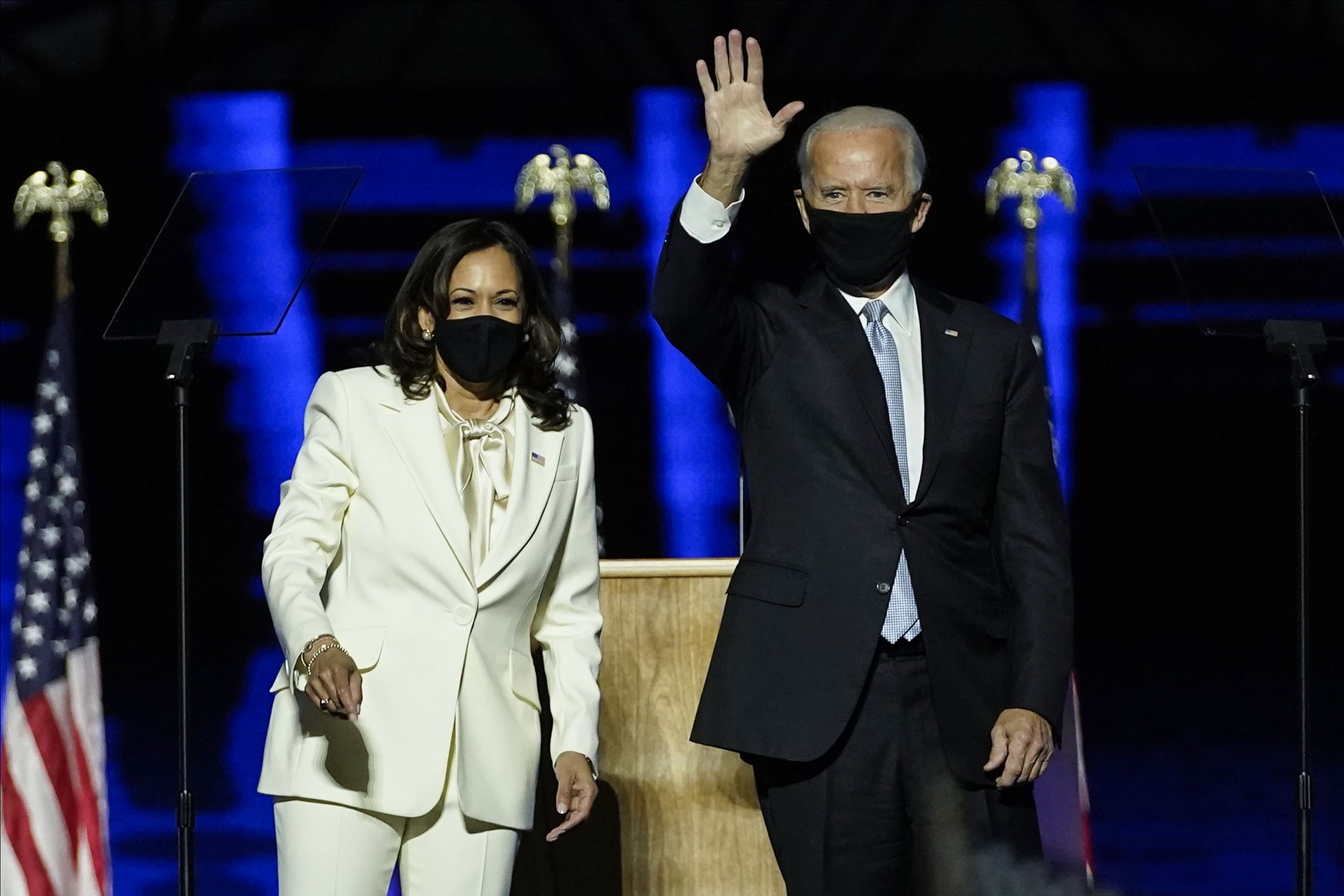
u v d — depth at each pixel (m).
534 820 12.26
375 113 25.42
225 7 24.94
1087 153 25.75
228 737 26.03
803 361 10.56
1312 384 12.10
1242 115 25.55
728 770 12.45
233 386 26.34
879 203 10.54
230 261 12.69
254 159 25.34
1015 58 25.27
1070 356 26.47
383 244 25.84
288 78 25.14
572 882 12.30
